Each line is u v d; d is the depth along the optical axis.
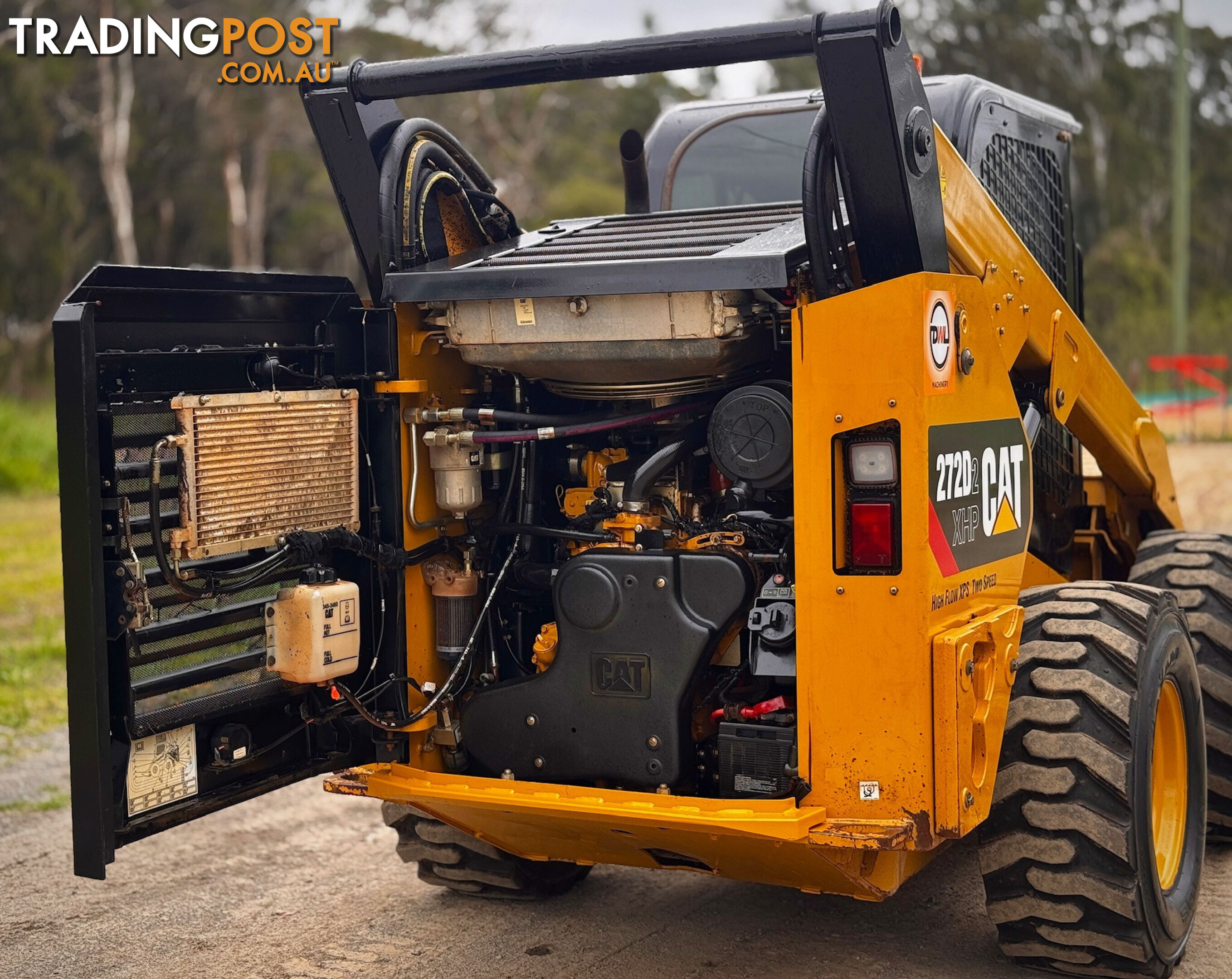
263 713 3.66
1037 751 3.61
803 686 3.30
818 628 3.28
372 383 3.84
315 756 3.84
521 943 4.23
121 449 3.19
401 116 4.05
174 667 3.34
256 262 45.94
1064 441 5.26
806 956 4.06
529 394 4.09
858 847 3.18
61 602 10.72
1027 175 5.13
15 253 40.22
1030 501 3.92
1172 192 50.66
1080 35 50.78
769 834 3.21
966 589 3.41
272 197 48.25
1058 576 5.08
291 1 41.66
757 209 4.13
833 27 3.18
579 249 3.79
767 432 3.47
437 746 4.00
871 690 3.23
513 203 44.16
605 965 4.03
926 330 3.17
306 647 3.51
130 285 3.21
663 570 3.56
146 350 3.29
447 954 4.16
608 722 3.62
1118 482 5.43
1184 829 4.16
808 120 5.36
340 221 48.22
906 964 3.98
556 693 3.70
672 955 4.10
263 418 3.48
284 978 4.01
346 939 4.32
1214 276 50.22
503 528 3.98
